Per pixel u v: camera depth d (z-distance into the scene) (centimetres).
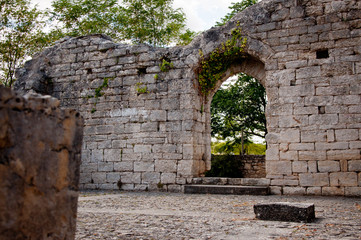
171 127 1481
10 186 252
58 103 304
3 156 247
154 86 1533
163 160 1473
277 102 1341
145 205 964
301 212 657
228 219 699
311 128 1289
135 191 1478
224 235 533
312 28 1333
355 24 1288
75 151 323
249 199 1122
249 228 593
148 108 1529
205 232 559
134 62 1581
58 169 300
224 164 2355
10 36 2569
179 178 1438
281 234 539
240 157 2364
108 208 898
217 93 2867
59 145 302
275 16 1386
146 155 1503
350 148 1238
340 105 1268
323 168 1259
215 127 2898
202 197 1195
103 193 1373
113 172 1548
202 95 1560
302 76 1322
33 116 274
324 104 1285
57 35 3006
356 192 1212
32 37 2617
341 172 1238
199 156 1511
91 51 1673
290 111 1320
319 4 1338
